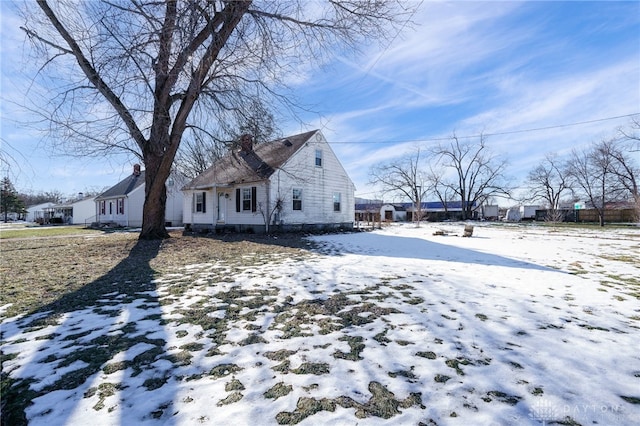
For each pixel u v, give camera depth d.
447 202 51.47
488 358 2.48
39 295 4.36
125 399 1.98
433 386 2.09
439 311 3.58
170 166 11.36
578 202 40.06
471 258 7.45
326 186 17.58
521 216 49.84
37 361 2.49
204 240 11.62
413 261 6.96
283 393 2.02
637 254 8.22
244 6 6.88
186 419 1.78
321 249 9.14
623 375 2.23
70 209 40.59
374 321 3.29
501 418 1.77
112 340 2.87
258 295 4.29
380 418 1.77
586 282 4.99
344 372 2.28
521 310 3.61
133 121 9.55
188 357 2.53
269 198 14.77
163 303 3.95
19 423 1.77
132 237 13.31
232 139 10.61
